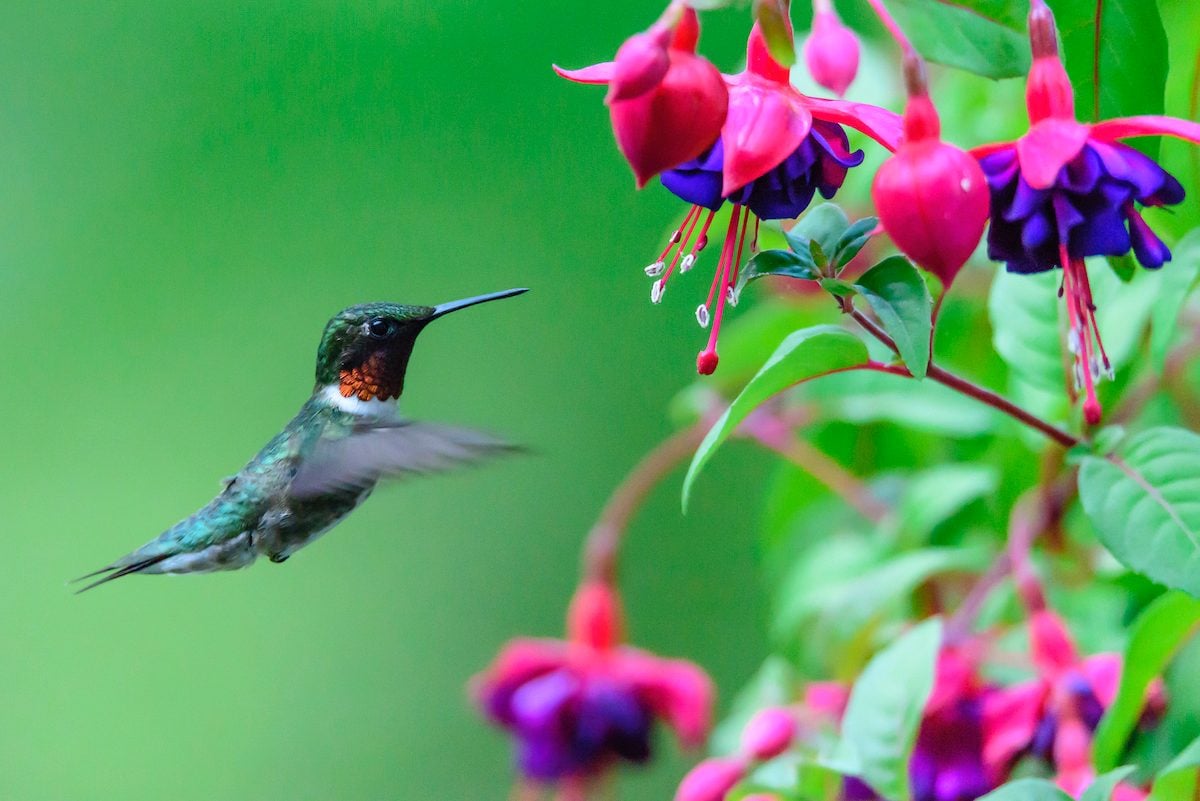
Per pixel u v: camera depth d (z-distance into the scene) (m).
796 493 3.00
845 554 2.95
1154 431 2.81
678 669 2.94
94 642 5.43
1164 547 2.79
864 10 2.97
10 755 5.35
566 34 4.77
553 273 4.92
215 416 5.22
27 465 5.26
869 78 2.95
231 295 5.20
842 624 2.90
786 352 2.79
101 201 5.24
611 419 4.85
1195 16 2.84
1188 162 2.85
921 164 2.75
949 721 2.83
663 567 4.55
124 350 5.24
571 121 4.86
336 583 5.38
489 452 2.89
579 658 2.94
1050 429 2.81
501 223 4.95
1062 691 2.82
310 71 5.09
